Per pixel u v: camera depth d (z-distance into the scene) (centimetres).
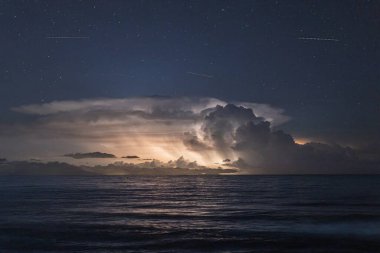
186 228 3291
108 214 4312
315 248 2455
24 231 3053
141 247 2489
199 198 7088
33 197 6969
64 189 10481
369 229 3184
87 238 2791
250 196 7638
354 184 14775
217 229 3238
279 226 3391
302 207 5084
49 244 2573
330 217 3916
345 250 2394
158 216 4181
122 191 9619
